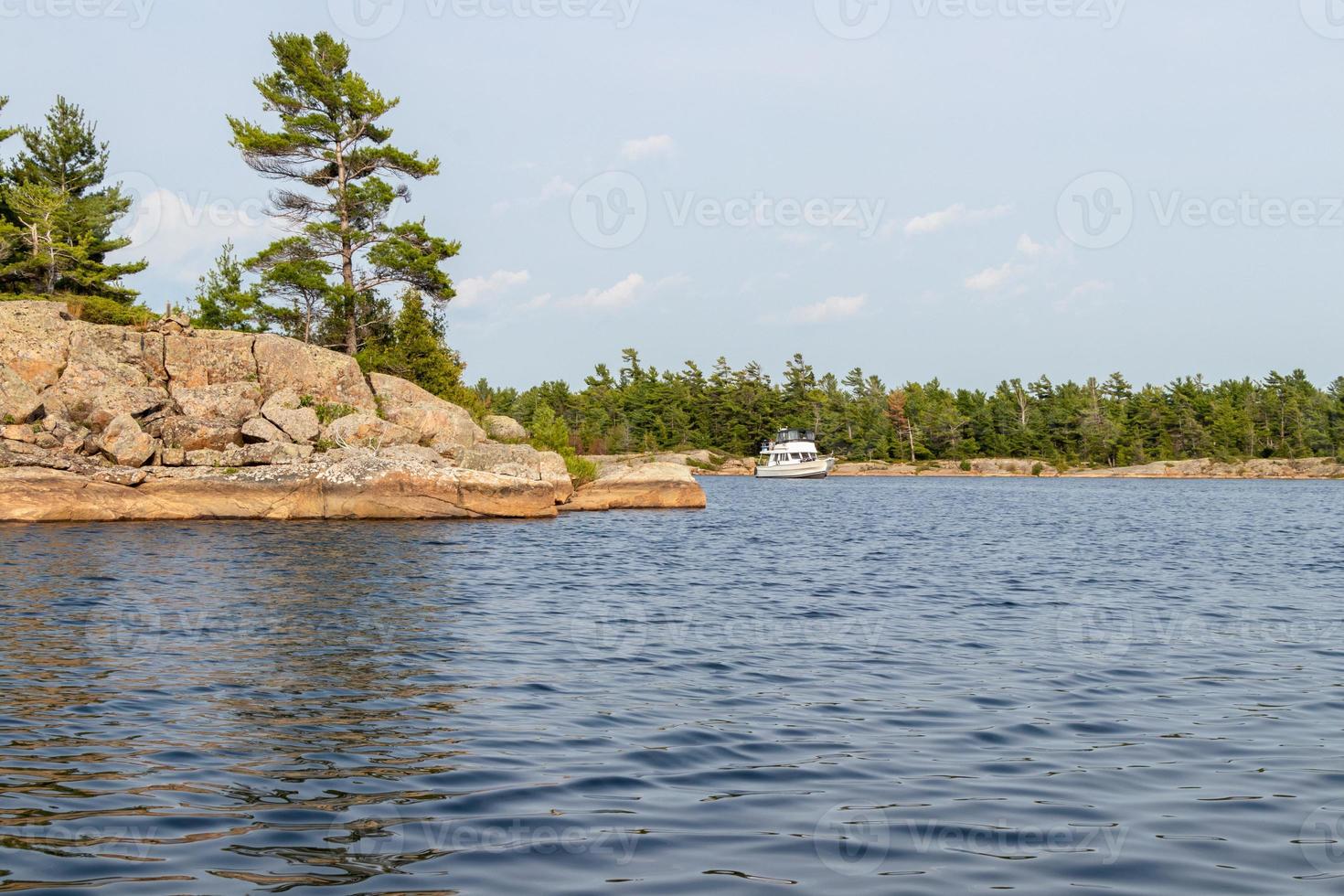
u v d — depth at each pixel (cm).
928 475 14550
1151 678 1215
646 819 705
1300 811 732
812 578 2331
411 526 3497
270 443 3788
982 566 2650
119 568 2166
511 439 5241
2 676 1146
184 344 4072
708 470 13712
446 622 1586
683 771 824
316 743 892
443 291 5350
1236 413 14888
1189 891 588
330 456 3831
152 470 3547
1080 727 981
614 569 2438
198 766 822
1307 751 899
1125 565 2705
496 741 909
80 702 1030
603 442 12219
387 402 4459
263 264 5025
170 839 655
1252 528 4375
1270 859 638
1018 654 1378
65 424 3578
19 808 713
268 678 1153
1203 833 686
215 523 3434
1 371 3534
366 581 2023
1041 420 15238
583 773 816
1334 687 1170
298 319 5194
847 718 1012
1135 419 14788
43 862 612
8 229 4966
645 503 5206
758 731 959
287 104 5116
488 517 3912
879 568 2578
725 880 600
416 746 888
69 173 5550
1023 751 895
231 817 701
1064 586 2202
